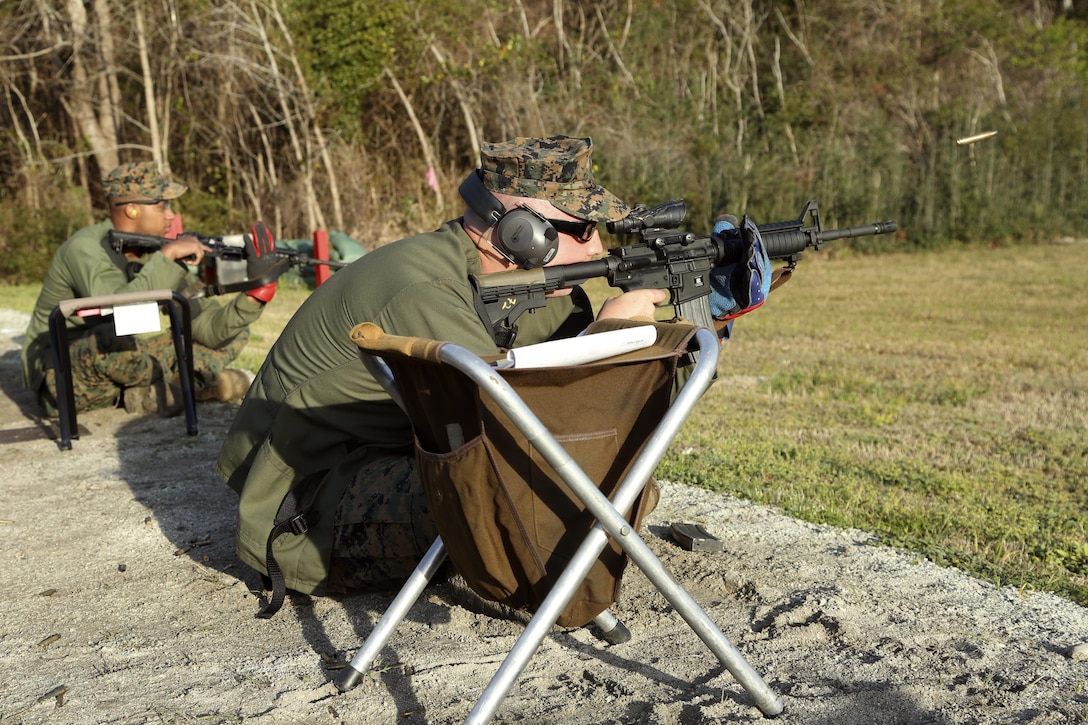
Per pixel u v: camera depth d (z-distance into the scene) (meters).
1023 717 2.47
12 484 4.83
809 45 30.11
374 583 3.20
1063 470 5.17
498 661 2.82
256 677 2.78
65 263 5.98
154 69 25.16
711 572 3.47
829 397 7.36
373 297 2.90
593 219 2.91
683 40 29.36
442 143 25.67
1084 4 36.66
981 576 3.49
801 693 2.58
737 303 3.38
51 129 26.12
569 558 2.36
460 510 2.35
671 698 2.59
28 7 23.64
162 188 5.96
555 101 24.56
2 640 3.07
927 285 16.94
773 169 24.66
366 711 2.57
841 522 4.07
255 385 3.35
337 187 22.69
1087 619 3.10
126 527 4.15
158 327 5.44
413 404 2.38
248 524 3.20
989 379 8.23
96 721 2.54
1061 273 18.72
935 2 31.89
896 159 25.56
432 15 23.05
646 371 2.28
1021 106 29.45
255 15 21.56
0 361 8.81
